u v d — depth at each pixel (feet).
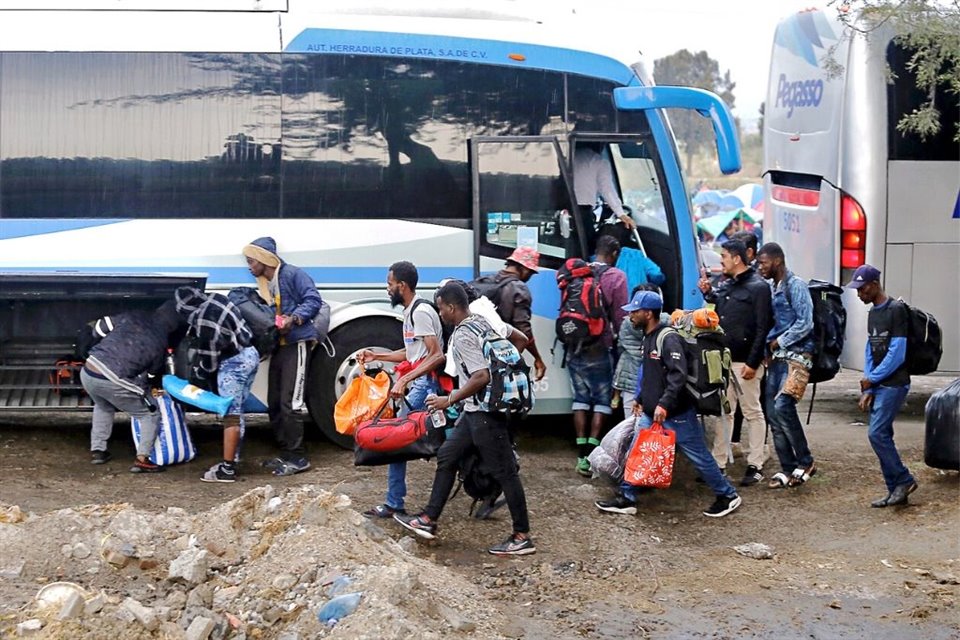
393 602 19.75
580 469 31.63
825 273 41.47
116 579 21.03
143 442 30.63
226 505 23.54
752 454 31.96
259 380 32.94
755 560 26.07
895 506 29.60
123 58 32.65
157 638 18.38
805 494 30.94
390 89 33.32
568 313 31.45
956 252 40.40
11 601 19.33
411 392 27.40
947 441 30.71
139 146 32.71
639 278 33.73
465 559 25.31
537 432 36.58
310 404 33.19
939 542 27.07
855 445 36.47
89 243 32.48
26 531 21.77
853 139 40.29
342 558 21.16
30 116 32.50
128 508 23.62
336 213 33.19
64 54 32.53
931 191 40.24
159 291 31.32
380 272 33.17
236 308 30.32
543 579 24.23
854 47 40.24
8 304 31.73
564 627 21.75
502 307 29.78
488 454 25.09
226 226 32.81
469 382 24.52
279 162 33.01
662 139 33.96
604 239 32.35
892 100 39.86
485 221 33.53
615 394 31.73
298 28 33.14
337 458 32.78
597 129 33.91
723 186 158.81
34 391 32.17
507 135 33.60
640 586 24.22
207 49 32.83
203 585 20.58
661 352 28.30
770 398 31.78
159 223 32.63
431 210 33.47
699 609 23.03
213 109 32.89
